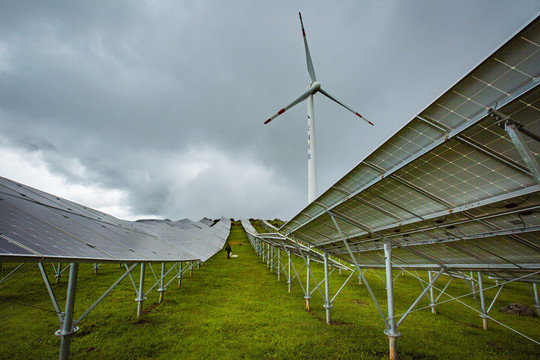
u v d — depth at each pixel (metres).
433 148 5.86
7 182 13.02
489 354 11.10
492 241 8.37
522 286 27.39
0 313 13.52
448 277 31.52
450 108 5.60
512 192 5.92
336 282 27.00
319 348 10.97
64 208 14.17
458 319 16.23
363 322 14.75
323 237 14.80
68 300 7.93
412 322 15.18
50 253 5.73
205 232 61.72
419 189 7.60
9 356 9.48
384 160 7.70
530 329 14.60
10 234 5.78
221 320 14.17
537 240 7.33
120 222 22.08
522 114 4.73
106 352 10.00
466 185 6.80
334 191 10.20
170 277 25.64
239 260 40.44
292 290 22.59
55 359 9.37
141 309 13.91
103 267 28.05
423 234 9.88
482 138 5.50
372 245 13.64
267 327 13.34
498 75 4.67
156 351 10.36
